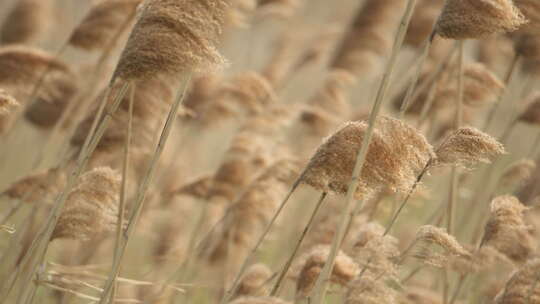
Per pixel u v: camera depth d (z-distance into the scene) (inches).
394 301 422.3
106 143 583.5
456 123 584.1
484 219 668.1
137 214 445.1
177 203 880.9
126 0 650.2
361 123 428.8
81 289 617.3
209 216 891.4
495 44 840.3
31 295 488.1
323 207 773.3
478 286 699.4
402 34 402.0
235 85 839.7
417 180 456.4
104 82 759.1
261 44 1571.1
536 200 554.9
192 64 405.1
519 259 564.1
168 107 586.2
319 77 1316.4
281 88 1206.9
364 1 1051.3
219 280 797.2
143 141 591.2
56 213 441.7
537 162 724.0
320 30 1290.6
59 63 666.2
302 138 1006.4
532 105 700.7
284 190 681.0
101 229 489.4
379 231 499.2
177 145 927.0
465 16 463.5
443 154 449.7
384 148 412.8
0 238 776.3
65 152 598.2
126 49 408.2
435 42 859.4
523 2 604.4
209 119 853.2
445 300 573.3
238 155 758.5
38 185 602.5
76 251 761.0
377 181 418.3
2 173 962.7
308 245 688.4
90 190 482.9
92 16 652.1
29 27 1032.8
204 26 404.8
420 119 609.0
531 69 764.6
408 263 789.2
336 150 418.9
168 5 403.2
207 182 756.0
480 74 684.7
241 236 762.2
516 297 480.1
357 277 428.1
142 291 749.9
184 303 722.2
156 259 814.5
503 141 714.8
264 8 1202.6
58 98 788.0
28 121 820.0
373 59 1056.2
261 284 551.5
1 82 657.0
